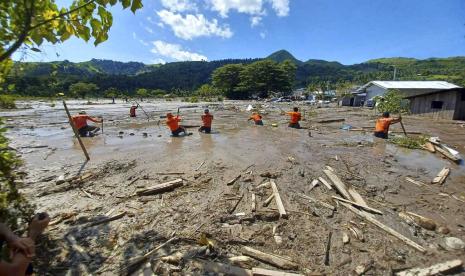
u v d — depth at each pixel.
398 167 9.44
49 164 8.99
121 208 5.96
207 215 5.66
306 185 7.34
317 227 5.38
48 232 4.96
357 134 16.25
